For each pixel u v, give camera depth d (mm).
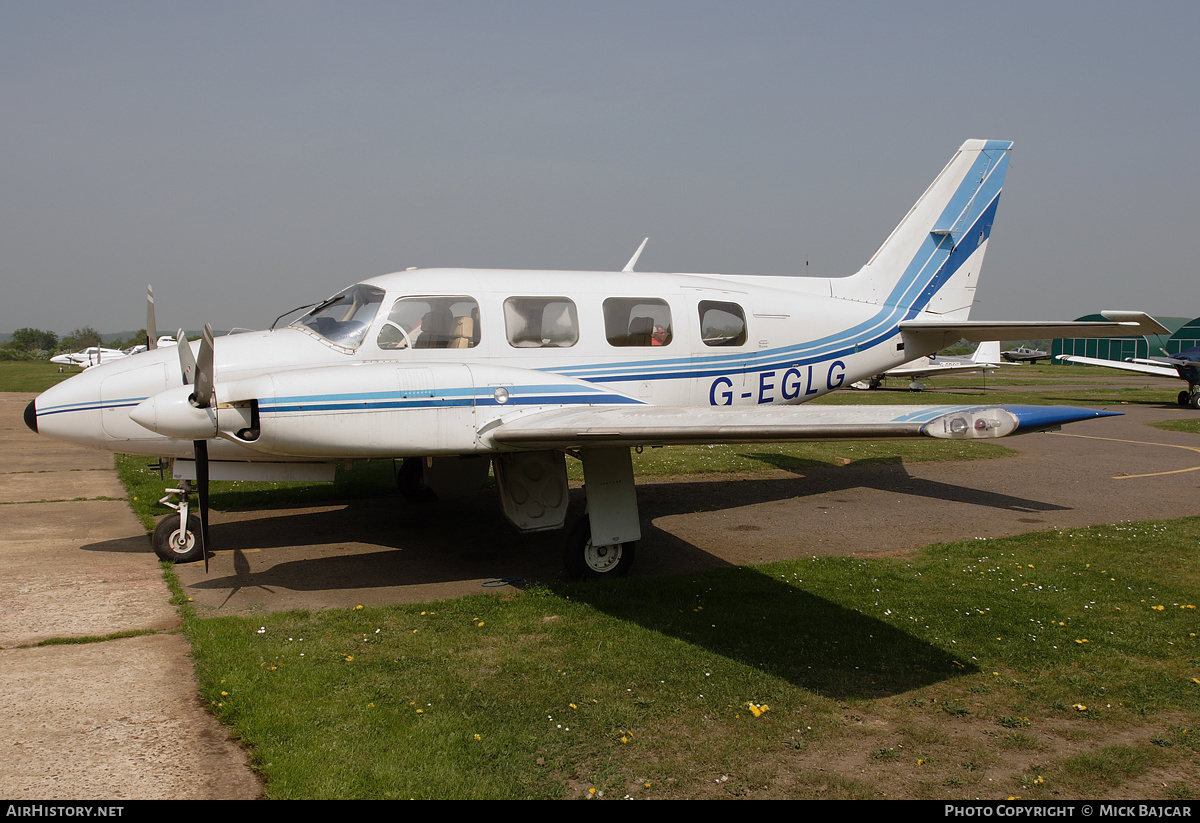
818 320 9250
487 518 8844
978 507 9578
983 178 10578
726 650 5008
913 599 6035
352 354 6898
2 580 6312
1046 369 60562
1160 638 5277
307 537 7961
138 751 3650
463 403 6059
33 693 4242
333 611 5645
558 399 6410
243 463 7262
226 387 5516
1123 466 12750
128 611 5617
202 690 4297
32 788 3312
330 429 5652
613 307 7957
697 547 7711
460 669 4668
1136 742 3918
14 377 40094
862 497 10203
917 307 10320
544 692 4371
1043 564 7020
